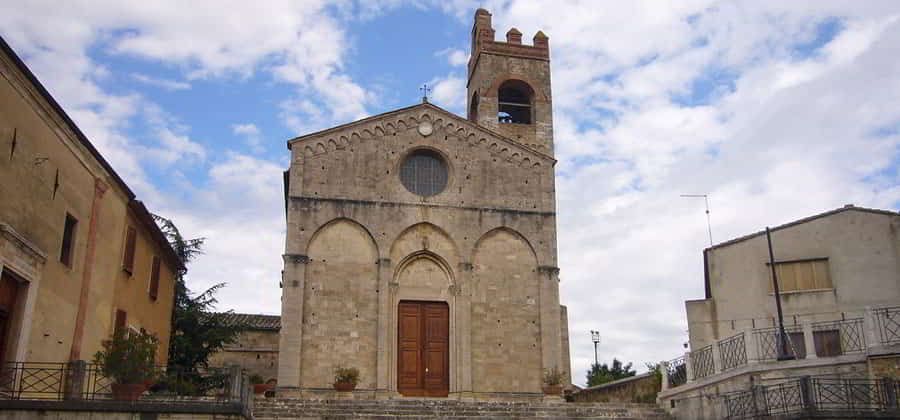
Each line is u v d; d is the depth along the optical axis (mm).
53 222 21766
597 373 57812
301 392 32812
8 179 19078
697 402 26453
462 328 34844
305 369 33250
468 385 34125
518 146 38281
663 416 27891
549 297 36188
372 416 26156
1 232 18625
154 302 32562
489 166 37719
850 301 31938
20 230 19891
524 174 38000
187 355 39312
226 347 48406
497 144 38156
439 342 35250
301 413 26109
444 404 28047
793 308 32719
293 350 33125
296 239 34656
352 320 34281
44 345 21406
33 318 20594
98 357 19812
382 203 36031
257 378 33031
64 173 22375
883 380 21344
